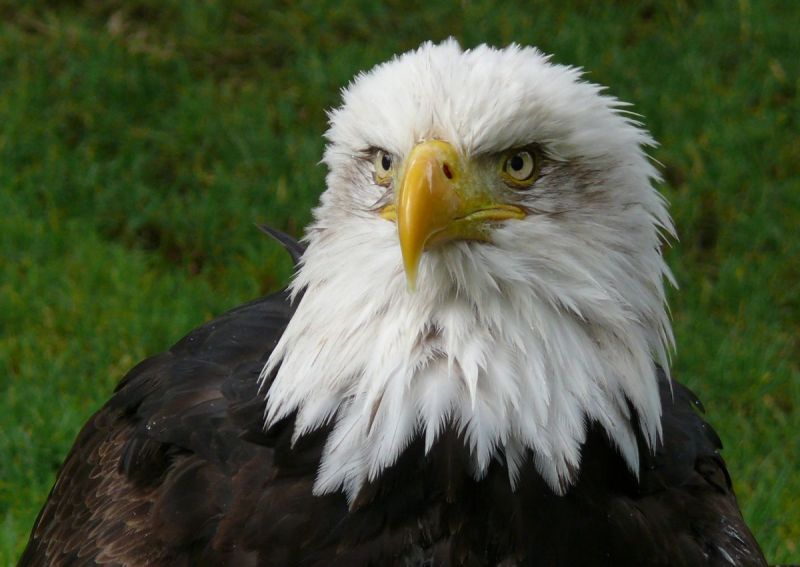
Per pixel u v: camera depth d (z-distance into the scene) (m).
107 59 19.70
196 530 8.54
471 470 8.18
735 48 20.98
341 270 8.45
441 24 20.75
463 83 8.30
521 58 8.63
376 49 20.22
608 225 8.47
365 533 8.28
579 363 8.28
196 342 10.44
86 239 17.36
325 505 8.32
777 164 19.36
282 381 8.56
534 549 8.31
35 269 16.62
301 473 8.42
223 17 20.70
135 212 18.17
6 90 19.30
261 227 12.30
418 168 8.03
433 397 8.13
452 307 8.26
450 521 8.27
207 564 8.40
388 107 8.38
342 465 8.27
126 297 16.33
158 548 8.62
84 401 14.80
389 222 8.42
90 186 18.28
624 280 8.47
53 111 19.19
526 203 8.36
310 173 18.50
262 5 20.88
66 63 19.81
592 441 8.43
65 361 15.34
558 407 8.23
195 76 20.00
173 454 9.10
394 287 8.22
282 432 8.59
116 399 10.50
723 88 20.38
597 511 8.43
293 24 20.67
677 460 9.24
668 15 21.53
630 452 8.51
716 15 21.39
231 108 19.50
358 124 8.64
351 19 20.78
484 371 8.17
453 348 8.18
